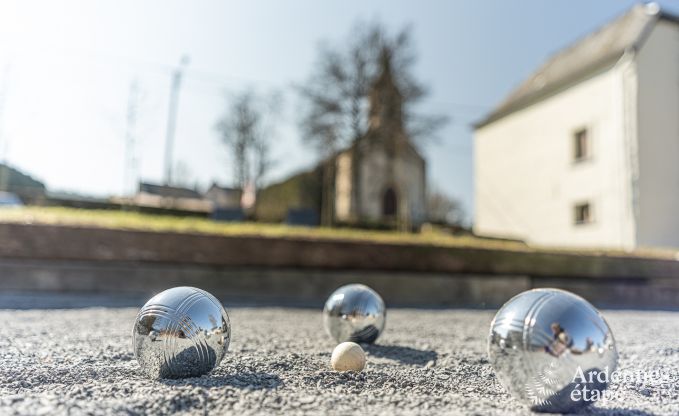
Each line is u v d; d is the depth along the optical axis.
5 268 1.16
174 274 1.25
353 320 0.60
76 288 1.19
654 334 0.82
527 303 0.37
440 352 0.60
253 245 1.30
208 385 0.41
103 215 1.65
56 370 0.46
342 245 1.37
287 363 0.50
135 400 0.37
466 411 0.37
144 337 0.42
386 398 0.39
